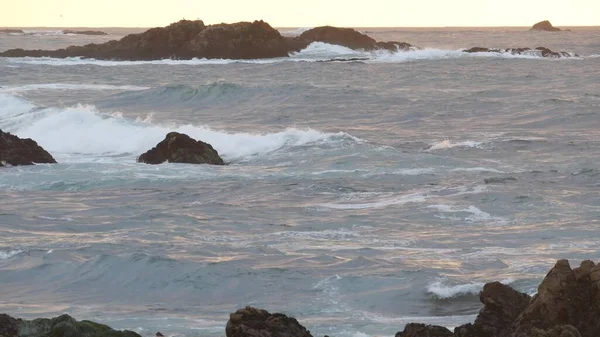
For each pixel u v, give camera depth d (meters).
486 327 33.94
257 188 73.00
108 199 69.50
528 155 90.38
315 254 52.50
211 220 61.88
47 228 59.41
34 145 86.62
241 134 98.62
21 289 47.59
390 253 53.28
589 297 33.03
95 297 46.44
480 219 62.31
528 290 45.16
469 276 48.06
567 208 64.81
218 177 78.81
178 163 86.56
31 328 32.47
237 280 47.81
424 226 60.44
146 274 48.62
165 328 40.22
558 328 31.25
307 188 73.00
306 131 97.81
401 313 43.75
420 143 98.06
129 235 57.09
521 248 54.34
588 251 53.00
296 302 45.28
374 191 71.81
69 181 76.44
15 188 74.25
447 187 72.50
